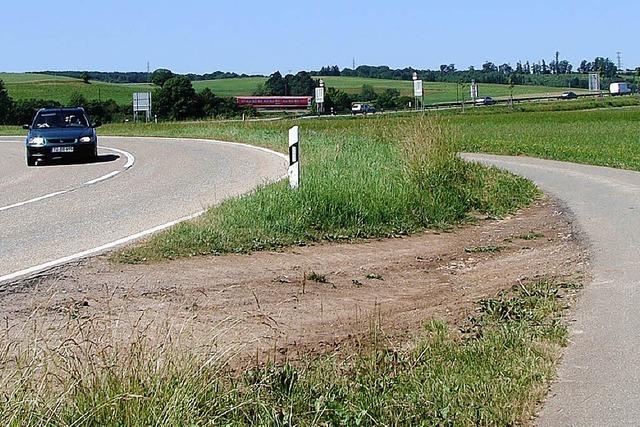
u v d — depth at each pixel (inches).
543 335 290.0
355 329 315.9
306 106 4355.3
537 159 1301.7
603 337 288.2
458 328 314.0
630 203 680.4
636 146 1487.5
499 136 1924.2
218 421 201.0
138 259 413.1
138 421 192.1
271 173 823.1
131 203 630.5
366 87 4945.9
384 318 333.4
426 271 439.8
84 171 916.6
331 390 232.4
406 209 573.3
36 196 696.4
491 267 452.8
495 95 5497.1
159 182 776.9
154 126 1946.4
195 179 793.6
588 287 370.9
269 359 257.8
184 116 3540.8
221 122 2274.9
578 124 2388.0
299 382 235.6
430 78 6525.6
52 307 322.7
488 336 290.0
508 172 946.7
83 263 401.7
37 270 384.5
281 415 210.5
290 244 474.0
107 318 302.2
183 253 430.6
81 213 583.8
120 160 1055.0
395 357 260.2
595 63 6717.5
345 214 526.0
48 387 201.5
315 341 297.6
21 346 255.0
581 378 247.8
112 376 207.5
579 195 764.0
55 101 3678.6
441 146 717.3
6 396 192.5
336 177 571.5
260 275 399.2
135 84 5177.2
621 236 509.7
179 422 193.8
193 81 5684.1
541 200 746.8
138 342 233.8
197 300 343.9
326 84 5541.3
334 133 1209.4
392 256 472.4
